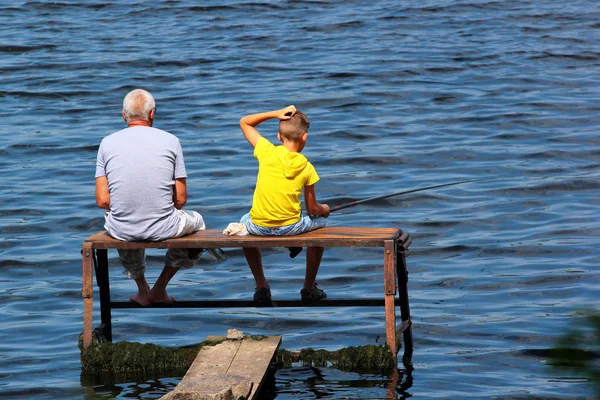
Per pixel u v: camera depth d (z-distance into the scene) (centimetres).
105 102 5969
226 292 2930
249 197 4019
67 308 2767
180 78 6550
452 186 4125
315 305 2253
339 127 5216
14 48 7531
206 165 4534
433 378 2109
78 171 4438
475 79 6316
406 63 6788
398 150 4731
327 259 3269
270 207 2105
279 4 9188
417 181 4216
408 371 2169
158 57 7169
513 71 6506
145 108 2161
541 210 3753
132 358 2167
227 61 7019
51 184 4219
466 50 7175
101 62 7038
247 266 3209
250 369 2011
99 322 2642
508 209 3778
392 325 2131
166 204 2109
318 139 4988
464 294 2836
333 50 7306
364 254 3312
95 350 2173
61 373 2178
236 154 4722
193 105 5794
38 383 2108
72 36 8006
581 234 3419
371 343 2447
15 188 4147
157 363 2172
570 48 7175
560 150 4662
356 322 2627
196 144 4922
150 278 3088
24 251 3338
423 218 3709
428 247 3350
